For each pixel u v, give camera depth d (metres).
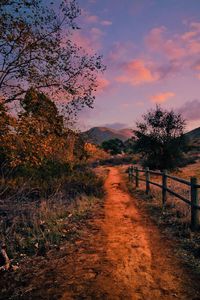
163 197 11.52
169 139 30.02
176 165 30.11
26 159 10.32
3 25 10.05
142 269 5.34
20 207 8.65
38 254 6.28
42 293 4.54
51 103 10.97
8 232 7.13
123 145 98.19
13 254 6.15
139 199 13.98
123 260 5.81
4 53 10.43
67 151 16.58
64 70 10.93
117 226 8.70
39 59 10.74
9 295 4.53
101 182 17.52
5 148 10.09
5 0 9.76
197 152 46.47
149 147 30.52
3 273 5.36
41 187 12.32
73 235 7.68
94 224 9.01
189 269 5.32
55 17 10.56
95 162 56.66
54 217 9.12
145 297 4.30
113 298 4.29
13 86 10.70
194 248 6.38
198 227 7.57
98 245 6.84
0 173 12.13
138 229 8.23
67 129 11.27
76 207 11.34
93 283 4.82
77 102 11.14
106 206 12.38
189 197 10.77
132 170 25.09
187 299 4.24
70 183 14.76
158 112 30.78
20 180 11.94
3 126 9.68
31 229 7.71
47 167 15.17
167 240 7.09
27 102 10.69
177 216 9.23
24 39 10.39
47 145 10.38
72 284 4.80
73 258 6.01
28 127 9.85
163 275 5.07
